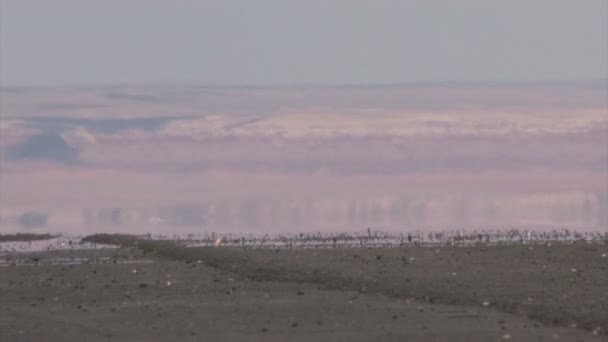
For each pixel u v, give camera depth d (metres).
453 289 124.12
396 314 111.69
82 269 150.00
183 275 142.88
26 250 182.12
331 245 177.00
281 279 137.25
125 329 107.12
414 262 144.62
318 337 102.50
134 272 146.12
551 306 113.25
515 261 143.50
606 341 99.81
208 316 112.38
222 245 179.75
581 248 154.88
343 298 121.75
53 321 110.81
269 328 106.44
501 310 113.88
